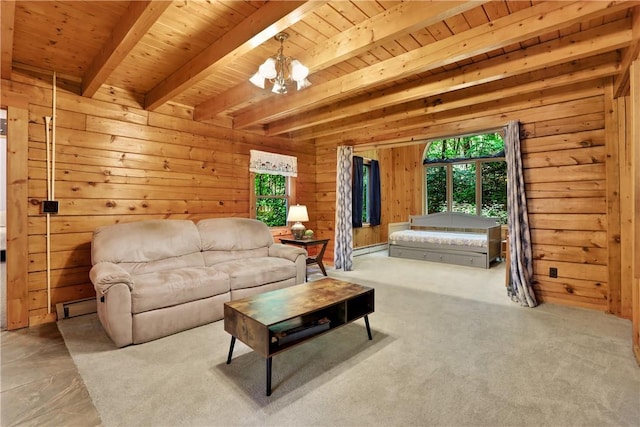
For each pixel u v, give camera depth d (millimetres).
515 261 3459
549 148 3373
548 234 3396
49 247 2955
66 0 1953
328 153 5645
